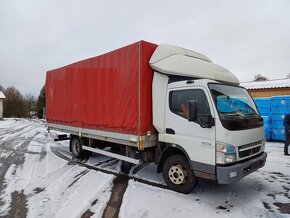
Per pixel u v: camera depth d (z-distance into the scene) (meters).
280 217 4.40
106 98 6.85
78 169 7.60
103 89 6.97
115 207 4.87
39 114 61.72
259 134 5.57
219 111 4.86
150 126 5.96
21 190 5.79
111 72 6.65
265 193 5.55
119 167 7.80
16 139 14.98
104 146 7.97
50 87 10.25
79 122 8.17
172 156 5.63
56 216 4.45
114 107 6.54
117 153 7.13
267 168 7.64
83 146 8.52
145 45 5.86
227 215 4.48
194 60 5.66
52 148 11.62
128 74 6.05
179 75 5.47
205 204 4.95
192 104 4.89
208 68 5.55
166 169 5.75
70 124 8.74
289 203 5.02
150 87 5.96
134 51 5.91
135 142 5.95
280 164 8.14
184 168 5.44
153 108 5.91
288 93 15.20
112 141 6.77
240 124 4.97
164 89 5.72
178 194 5.42
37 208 4.80
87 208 4.80
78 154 8.93
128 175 6.96
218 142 4.74
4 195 5.48
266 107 13.28
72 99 8.57
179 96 5.47
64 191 5.71
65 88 9.03
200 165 5.02
